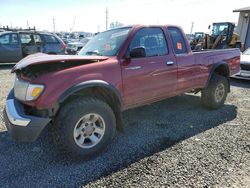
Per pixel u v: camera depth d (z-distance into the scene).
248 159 3.10
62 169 2.89
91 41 4.28
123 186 2.56
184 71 4.30
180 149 3.37
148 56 3.74
